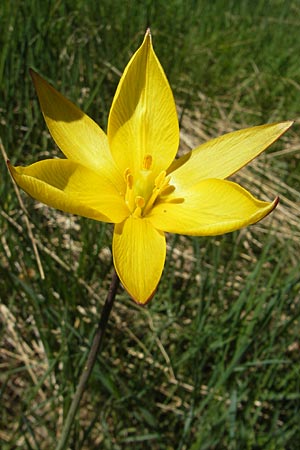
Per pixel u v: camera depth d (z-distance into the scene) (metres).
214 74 0.40
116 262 0.16
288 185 0.36
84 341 0.23
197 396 0.24
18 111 0.31
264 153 0.37
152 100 0.19
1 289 0.26
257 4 0.50
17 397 0.25
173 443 0.24
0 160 0.27
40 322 0.25
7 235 0.26
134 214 0.17
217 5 0.46
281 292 0.24
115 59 0.34
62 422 0.23
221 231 0.15
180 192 0.18
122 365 0.26
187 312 0.28
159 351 0.26
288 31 0.48
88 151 0.18
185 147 0.35
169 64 0.37
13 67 0.30
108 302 0.16
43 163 0.16
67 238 0.29
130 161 0.19
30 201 0.28
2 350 0.26
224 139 0.19
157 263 0.16
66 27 0.33
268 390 0.24
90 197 0.17
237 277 0.30
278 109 0.39
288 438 0.23
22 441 0.24
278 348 0.26
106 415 0.24
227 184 0.17
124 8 0.37
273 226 0.32
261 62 0.43
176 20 0.40
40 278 0.25
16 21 0.30
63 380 0.23
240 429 0.23
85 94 0.32
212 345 0.25
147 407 0.24
